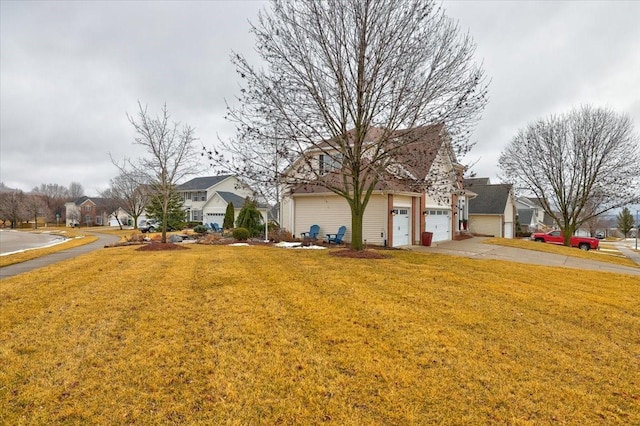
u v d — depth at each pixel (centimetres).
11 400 328
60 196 8231
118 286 720
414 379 380
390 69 1120
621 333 544
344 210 1772
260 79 1163
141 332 483
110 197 5575
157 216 3425
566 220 2748
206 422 304
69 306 588
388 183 1434
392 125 1170
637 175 2486
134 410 318
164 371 383
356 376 383
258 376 378
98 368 387
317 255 1193
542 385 378
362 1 1103
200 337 470
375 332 502
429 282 804
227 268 920
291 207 1958
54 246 1900
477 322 555
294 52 1140
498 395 357
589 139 2581
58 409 316
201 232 2917
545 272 1059
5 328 493
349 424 305
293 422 307
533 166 2805
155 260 1061
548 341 497
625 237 6128
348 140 1234
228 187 4947
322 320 539
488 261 1220
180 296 650
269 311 573
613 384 387
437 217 2142
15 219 5794
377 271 912
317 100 1134
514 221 3634
